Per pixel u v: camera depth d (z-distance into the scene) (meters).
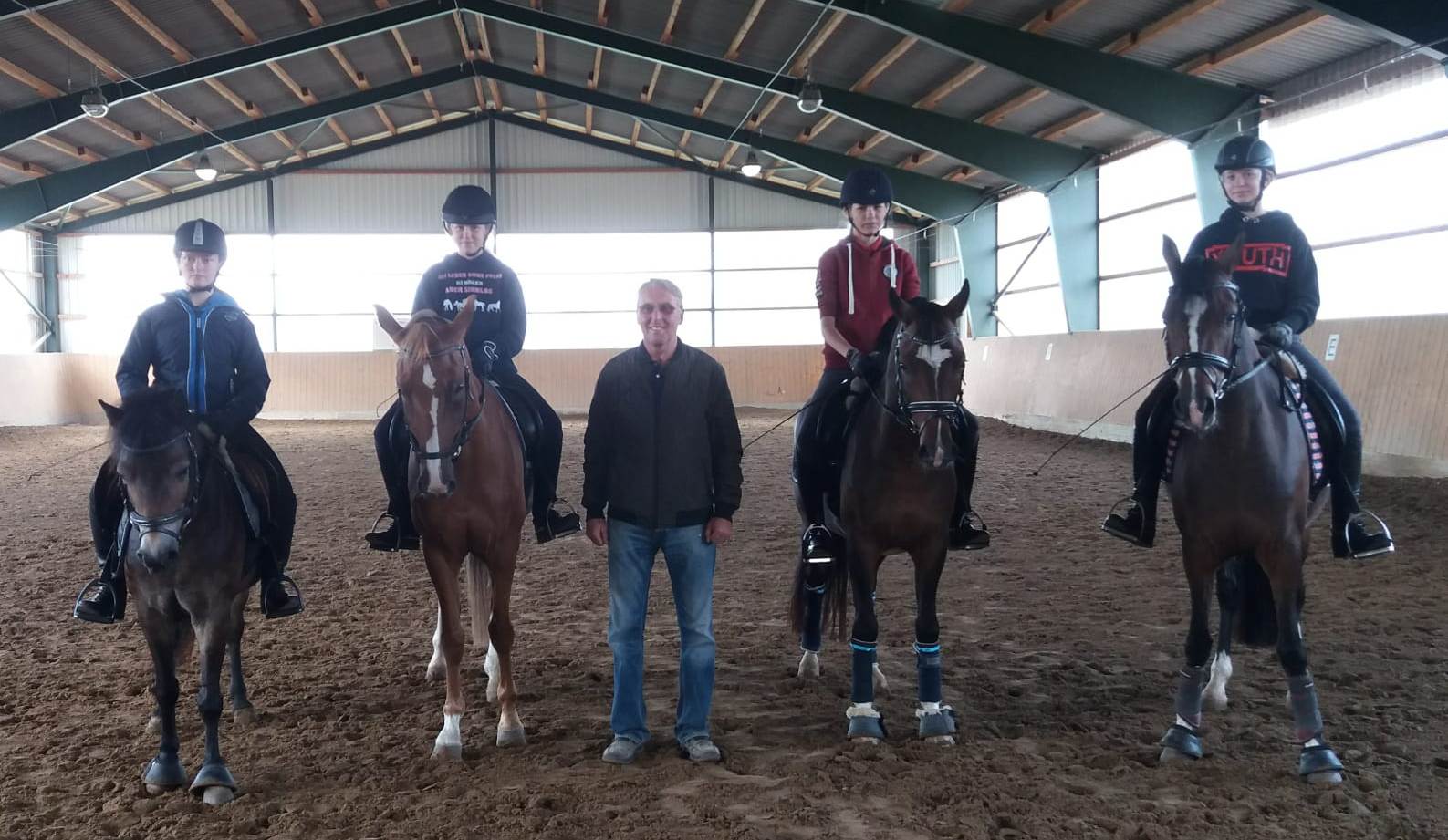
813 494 5.29
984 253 26.39
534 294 29.80
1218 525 4.40
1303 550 4.43
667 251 29.97
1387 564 8.16
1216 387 4.21
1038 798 4.02
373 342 29.36
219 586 4.34
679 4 17.75
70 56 17.75
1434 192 13.09
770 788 4.22
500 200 29.58
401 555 9.59
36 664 6.22
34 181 24.02
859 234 5.29
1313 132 15.16
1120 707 5.19
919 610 4.82
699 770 4.45
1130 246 20.25
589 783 4.27
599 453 4.74
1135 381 17.42
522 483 5.01
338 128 27.28
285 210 29.17
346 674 6.00
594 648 6.50
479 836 3.76
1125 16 14.66
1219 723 4.88
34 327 28.36
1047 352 20.67
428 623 7.21
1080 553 9.21
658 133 27.78
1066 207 21.14
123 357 4.83
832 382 5.27
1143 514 4.98
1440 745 4.48
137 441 4.02
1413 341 11.72
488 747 4.77
